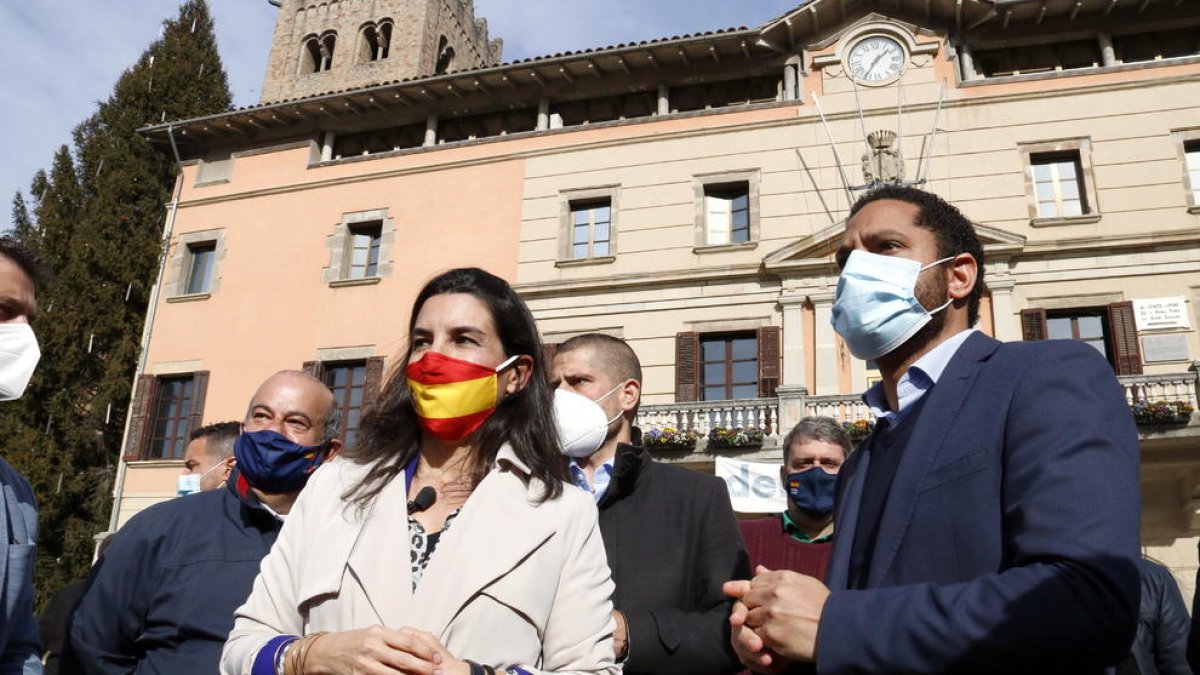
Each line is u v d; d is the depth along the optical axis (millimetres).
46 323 22047
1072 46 17328
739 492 14070
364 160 19812
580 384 3609
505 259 18141
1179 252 14945
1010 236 15359
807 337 15914
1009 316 15219
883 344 2332
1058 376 1876
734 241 17297
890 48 17359
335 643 1803
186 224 20828
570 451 3309
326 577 2025
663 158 17891
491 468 2238
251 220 20281
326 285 19094
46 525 20953
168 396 19594
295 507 2264
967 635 1625
